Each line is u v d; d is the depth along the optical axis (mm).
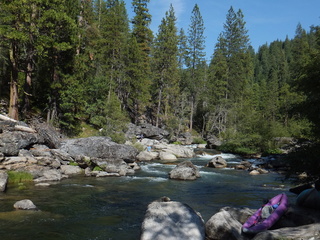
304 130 9531
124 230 8047
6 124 18781
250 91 68812
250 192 14016
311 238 5500
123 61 46406
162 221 6871
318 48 9883
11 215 8805
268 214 7695
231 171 21750
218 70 63688
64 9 27078
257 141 35562
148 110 59375
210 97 62281
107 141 22078
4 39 23219
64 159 19062
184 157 31547
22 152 16750
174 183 16047
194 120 67688
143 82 47781
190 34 69562
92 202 11117
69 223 8461
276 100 51875
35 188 12891
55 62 27922
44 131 20312
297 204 8477
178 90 58031
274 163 23484
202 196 12977
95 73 40531
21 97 29875
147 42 56562
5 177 12852
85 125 34812
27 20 22234
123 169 18547
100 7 50344
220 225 7059
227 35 67562
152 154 29219
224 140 43188
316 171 8797
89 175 17188
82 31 29484
